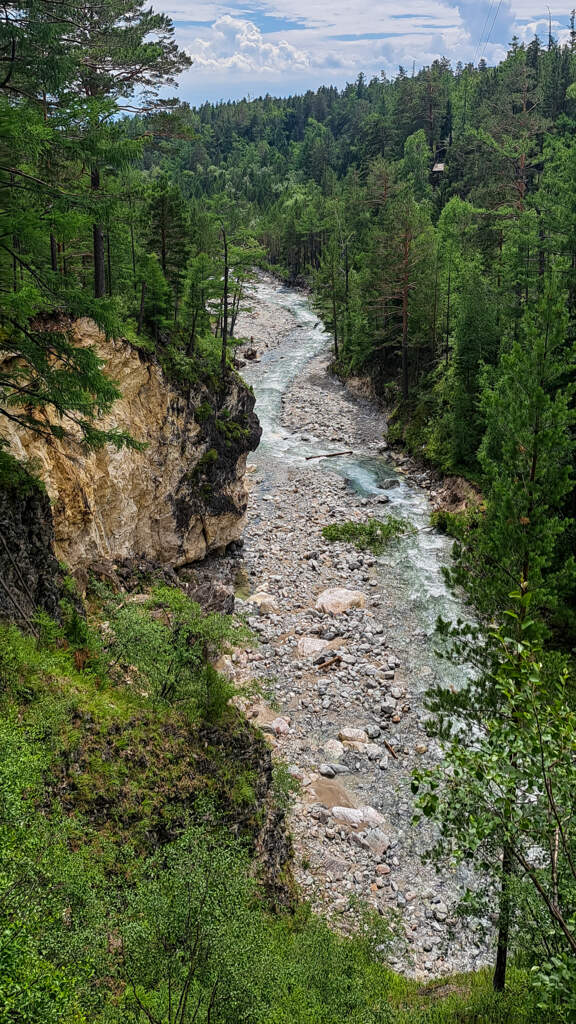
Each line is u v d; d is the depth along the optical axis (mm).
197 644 21078
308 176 171625
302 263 125688
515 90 83688
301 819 22875
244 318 97938
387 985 16188
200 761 17922
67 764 14727
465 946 19047
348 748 26297
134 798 15445
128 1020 8922
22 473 19906
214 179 173250
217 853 10594
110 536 30312
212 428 37688
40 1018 6473
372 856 21828
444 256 62625
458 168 101812
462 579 16344
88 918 9469
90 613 23625
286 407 67688
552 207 43812
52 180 17828
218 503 38500
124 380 31000
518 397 16219
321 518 46250
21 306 14633
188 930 9695
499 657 15000
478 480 45312
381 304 65188
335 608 35469
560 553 27125
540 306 15727
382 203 87625
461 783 8047
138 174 77812
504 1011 13758
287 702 28891
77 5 21219
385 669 30812
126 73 27406
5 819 8734
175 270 40156
